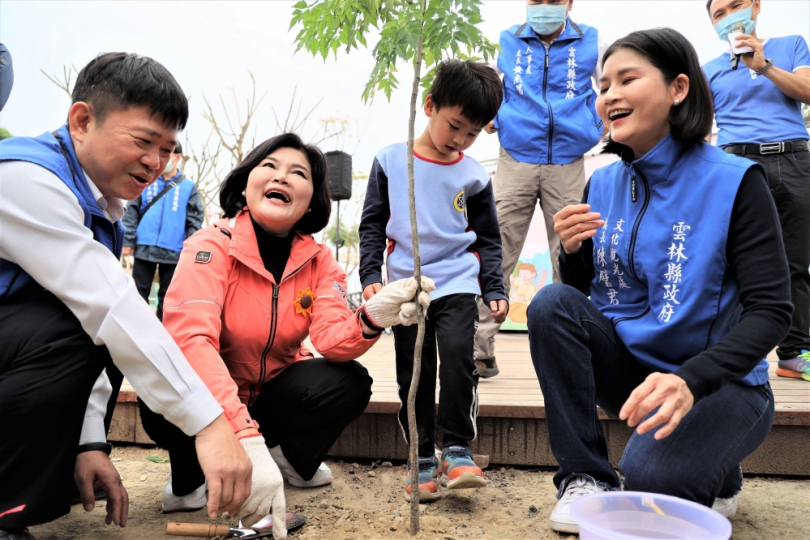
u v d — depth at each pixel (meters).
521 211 3.27
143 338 1.37
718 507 1.77
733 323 1.58
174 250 4.31
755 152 3.00
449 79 2.06
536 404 2.37
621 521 1.28
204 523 1.81
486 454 2.42
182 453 1.81
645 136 1.64
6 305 1.45
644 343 1.66
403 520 1.79
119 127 1.45
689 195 1.61
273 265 1.91
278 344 1.89
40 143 1.47
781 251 1.47
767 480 2.24
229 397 1.54
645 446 1.51
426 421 2.07
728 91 3.13
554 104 3.20
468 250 2.27
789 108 3.00
